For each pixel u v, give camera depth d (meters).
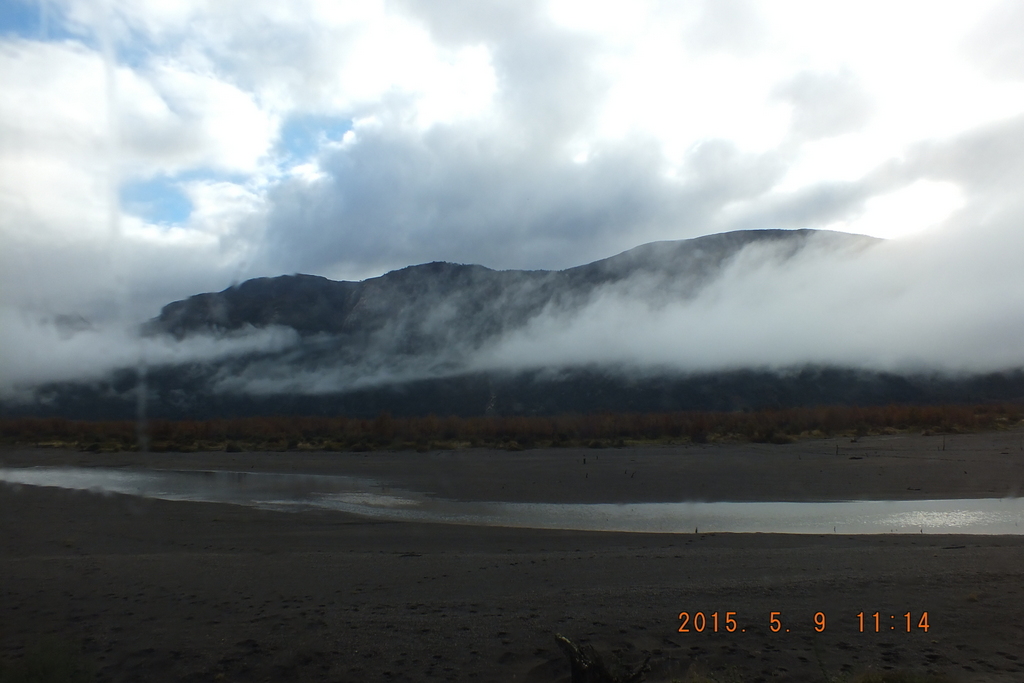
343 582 10.73
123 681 6.89
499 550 14.15
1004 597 8.99
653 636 7.82
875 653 7.18
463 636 7.93
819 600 9.09
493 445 51.44
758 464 34.25
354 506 22.81
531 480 29.64
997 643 7.37
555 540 15.46
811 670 6.79
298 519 19.05
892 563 11.50
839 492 25.08
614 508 22.41
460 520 19.98
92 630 8.32
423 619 8.58
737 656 7.17
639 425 61.66
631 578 10.76
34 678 6.79
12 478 33.72
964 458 35.12
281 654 7.46
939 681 6.27
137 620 8.70
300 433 63.03
